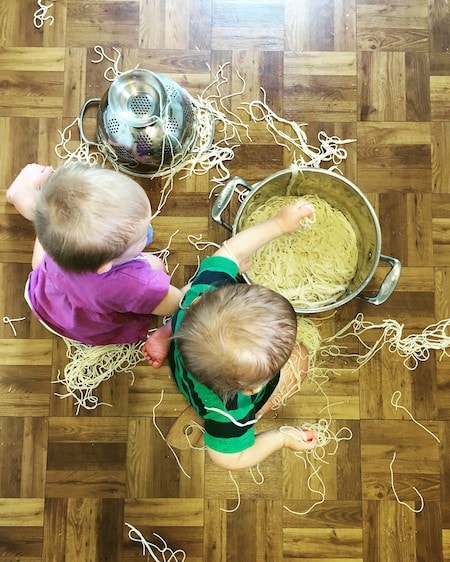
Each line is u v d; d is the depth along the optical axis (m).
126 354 1.38
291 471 1.38
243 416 1.06
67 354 1.40
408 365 1.40
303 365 1.35
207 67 1.44
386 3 1.44
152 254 1.38
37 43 1.44
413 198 1.42
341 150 1.42
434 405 1.39
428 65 1.44
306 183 1.33
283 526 1.38
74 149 1.43
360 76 1.44
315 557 1.37
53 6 1.44
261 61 1.44
